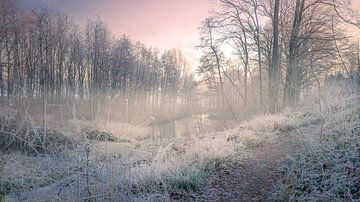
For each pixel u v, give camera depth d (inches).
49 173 158.1
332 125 248.4
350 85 310.2
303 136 251.1
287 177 184.1
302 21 611.8
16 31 885.2
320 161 187.5
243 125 433.4
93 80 1327.5
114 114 376.5
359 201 130.0
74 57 1330.0
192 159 245.8
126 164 190.5
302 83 650.8
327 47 565.9
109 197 148.9
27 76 971.3
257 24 713.6
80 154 156.6
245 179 209.9
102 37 1417.3
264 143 315.3
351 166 164.6
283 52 738.2
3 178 176.6
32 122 173.6
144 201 160.6
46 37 1122.0
